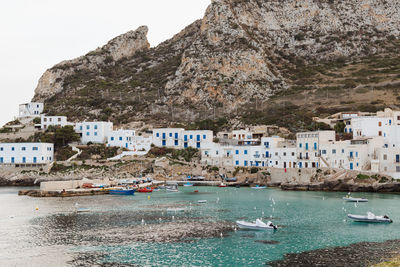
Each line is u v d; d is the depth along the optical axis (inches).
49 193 4630.9
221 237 2509.8
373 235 2536.9
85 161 6230.3
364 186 4628.4
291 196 4409.5
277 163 5753.0
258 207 3651.6
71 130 6811.0
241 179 5757.9
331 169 4958.2
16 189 5428.2
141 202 4052.7
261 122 7642.7
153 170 6127.0
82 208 3636.8
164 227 2795.3
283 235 2559.1
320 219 3058.6
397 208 3491.6
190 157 6373.0
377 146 4940.9
